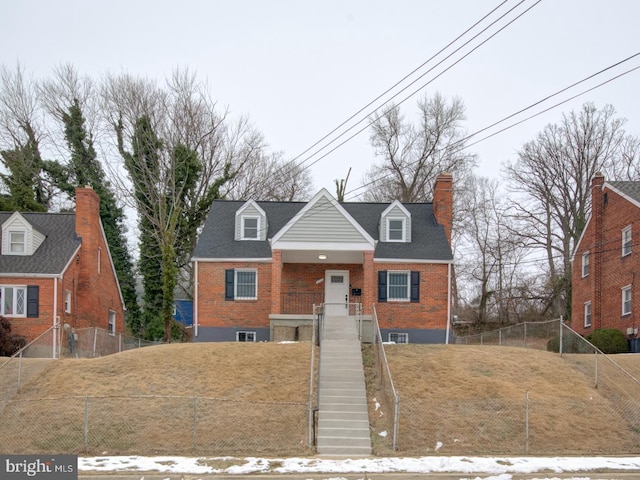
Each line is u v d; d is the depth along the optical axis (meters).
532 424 22.83
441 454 21.05
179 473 18.77
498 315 56.97
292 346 29.16
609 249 39.34
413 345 30.27
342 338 30.94
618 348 35.66
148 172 49.69
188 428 22.56
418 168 57.00
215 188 50.91
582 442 21.95
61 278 36.34
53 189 54.12
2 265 36.62
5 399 24.75
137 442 21.80
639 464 19.64
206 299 36.50
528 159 54.53
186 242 50.62
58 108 53.88
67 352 33.84
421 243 38.06
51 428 22.56
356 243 34.38
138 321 49.78
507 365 27.58
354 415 23.27
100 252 42.00
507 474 18.66
